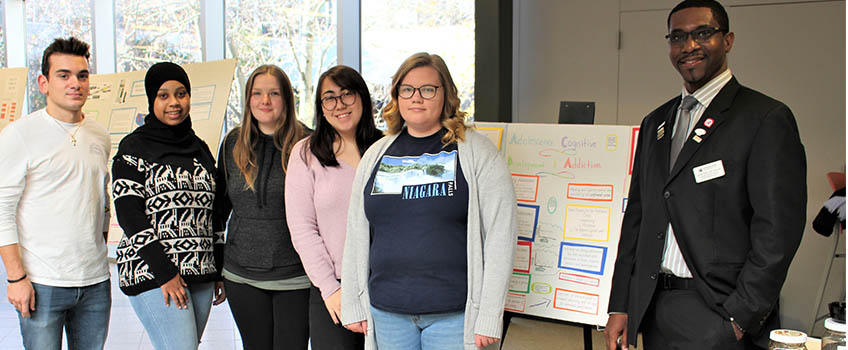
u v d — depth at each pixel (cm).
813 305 411
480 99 388
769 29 413
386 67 541
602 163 271
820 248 410
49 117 235
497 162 191
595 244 264
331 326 226
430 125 198
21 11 735
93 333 250
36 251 231
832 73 404
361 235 202
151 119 233
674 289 187
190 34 639
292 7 591
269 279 235
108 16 677
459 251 189
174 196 227
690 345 179
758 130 170
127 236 223
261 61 615
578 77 449
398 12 530
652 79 434
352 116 225
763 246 164
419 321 192
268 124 242
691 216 179
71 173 235
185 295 229
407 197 191
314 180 227
